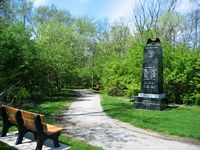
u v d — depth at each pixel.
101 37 44.00
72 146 7.26
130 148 7.54
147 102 14.88
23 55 18.12
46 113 13.15
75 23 42.09
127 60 21.53
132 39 36.28
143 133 9.30
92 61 44.47
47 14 40.41
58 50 24.31
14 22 18.75
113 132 9.40
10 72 17.17
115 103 17.95
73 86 43.25
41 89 22.88
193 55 18.55
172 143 8.08
